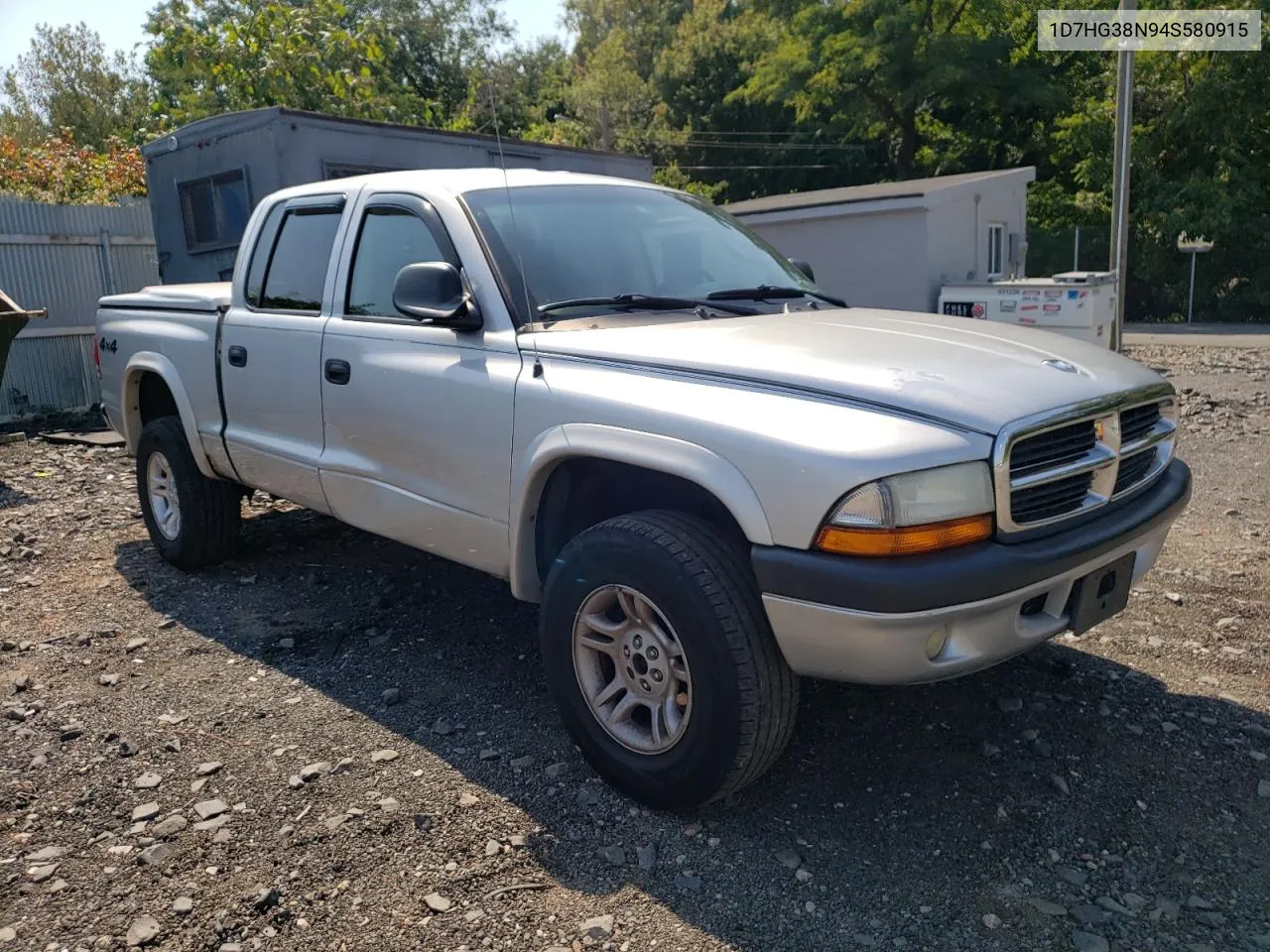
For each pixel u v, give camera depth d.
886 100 32.81
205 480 5.19
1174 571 5.09
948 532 2.63
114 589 5.20
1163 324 25.42
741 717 2.79
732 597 2.80
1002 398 2.82
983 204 18.45
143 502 5.58
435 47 27.42
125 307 5.67
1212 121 26.03
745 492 2.73
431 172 4.20
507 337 3.45
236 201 10.24
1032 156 32.84
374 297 4.04
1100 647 4.22
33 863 2.88
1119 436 3.07
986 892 2.71
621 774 3.12
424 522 3.79
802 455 2.64
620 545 2.98
